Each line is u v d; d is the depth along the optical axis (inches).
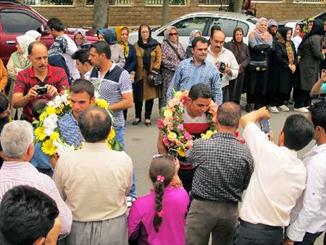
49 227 85.1
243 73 373.1
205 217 155.6
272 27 392.2
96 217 131.3
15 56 295.3
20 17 439.5
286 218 138.0
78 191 129.9
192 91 182.2
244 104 422.0
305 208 136.3
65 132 160.6
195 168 159.6
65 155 133.6
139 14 836.6
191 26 478.3
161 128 183.9
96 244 130.5
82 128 131.2
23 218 82.6
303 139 135.6
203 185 154.3
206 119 185.8
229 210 155.8
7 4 442.9
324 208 140.2
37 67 202.2
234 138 153.2
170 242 134.9
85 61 226.8
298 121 135.9
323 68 415.8
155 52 342.3
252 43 380.2
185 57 348.5
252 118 147.6
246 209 140.7
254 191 139.7
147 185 260.1
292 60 392.8
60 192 133.6
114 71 210.2
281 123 375.9
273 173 136.8
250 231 138.7
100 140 131.9
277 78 395.2
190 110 184.2
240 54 369.7
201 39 229.9
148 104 353.4
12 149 122.5
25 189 88.2
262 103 398.9
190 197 162.6
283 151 137.8
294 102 418.0
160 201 131.6
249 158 150.9
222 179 151.7
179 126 181.9
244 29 453.7
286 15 978.1
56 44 277.0
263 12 954.1
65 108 164.2
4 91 296.5
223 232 160.6
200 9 882.1
